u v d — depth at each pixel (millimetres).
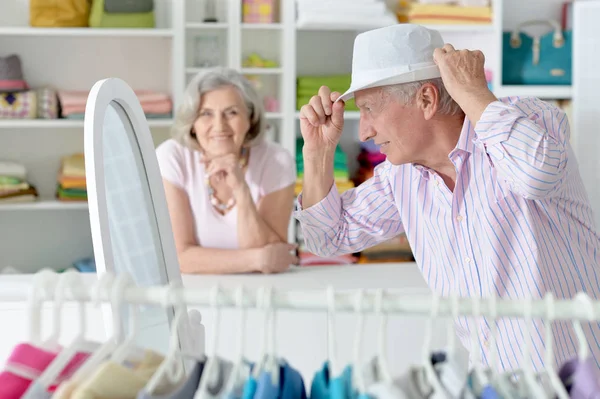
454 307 910
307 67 4086
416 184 1711
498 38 3744
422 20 3715
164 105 3758
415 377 921
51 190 3988
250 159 2684
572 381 926
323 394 917
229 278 2393
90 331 1935
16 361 918
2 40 3887
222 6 3793
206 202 2598
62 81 3973
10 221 3986
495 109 1392
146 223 1475
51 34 3697
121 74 4027
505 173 1416
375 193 1785
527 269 1537
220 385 934
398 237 3764
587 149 3750
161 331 1372
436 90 1545
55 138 3973
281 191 2676
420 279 2381
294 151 3754
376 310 914
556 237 1560
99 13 3695
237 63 3730
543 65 3822
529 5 4070
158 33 3719
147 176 1485
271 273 2496
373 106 1588
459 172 1584
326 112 1677
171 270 1518
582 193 1604
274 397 896
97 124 1270
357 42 1627
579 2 3734
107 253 1249
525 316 908
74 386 884
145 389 875
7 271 3740
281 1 3799
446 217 1646
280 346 2072
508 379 932
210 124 2549
